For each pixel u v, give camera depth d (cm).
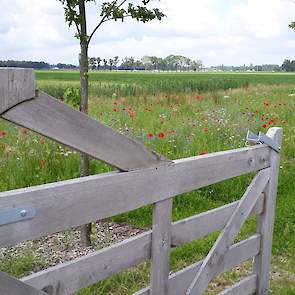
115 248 244
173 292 295
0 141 841
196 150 799
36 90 188
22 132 867
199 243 505
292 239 542
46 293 205
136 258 259
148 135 780
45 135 198
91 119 213
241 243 362
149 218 568
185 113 1267
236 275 453
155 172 257
